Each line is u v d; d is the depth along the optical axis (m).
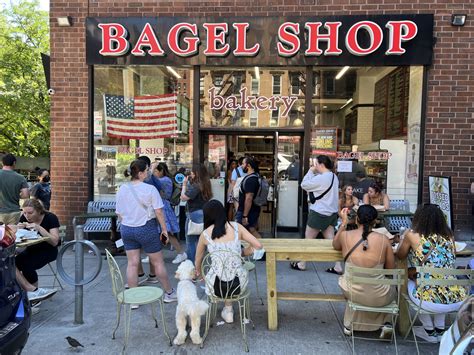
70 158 6.88
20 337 2.59
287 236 7.05
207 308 3.29
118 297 3.23
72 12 6.73
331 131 6.77
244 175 5.84
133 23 6.55
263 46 6.45
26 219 4.54
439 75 6.25
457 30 6.18
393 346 3.29
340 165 6.80
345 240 3.42
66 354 3.11
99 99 6.94
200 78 6.86
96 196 6.98
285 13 6.43
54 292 4.07
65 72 6.80
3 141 20.20
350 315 3.47
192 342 3.32
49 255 4.26
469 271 3.02
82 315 3.76
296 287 4.72
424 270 3.04
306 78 6.65
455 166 6.29
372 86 6.70
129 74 6.93
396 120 6.66
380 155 6.75
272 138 7.20
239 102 6.88
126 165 7.02
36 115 16.27
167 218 5.54
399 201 6.59
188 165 6.99
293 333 3.52
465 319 2.18
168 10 6.61
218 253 3.39
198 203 4.75
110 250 6.33
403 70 6.58
